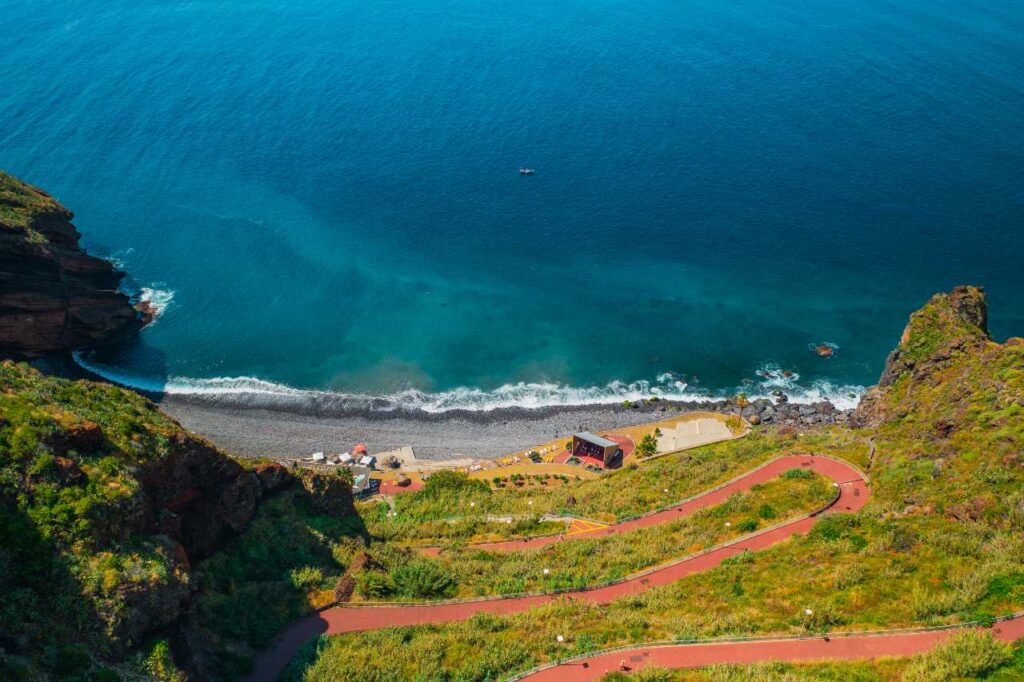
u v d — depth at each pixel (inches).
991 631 1461.6
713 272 4793.3
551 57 7618.1
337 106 6619.1
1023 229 5017.2
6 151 5728.3
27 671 1079.0
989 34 7864.2
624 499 2645.2
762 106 6638.8
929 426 2394.2
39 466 1344.7
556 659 1531.7
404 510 2822.3
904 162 5757.9
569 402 3939.5
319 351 4227.4
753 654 1512.1
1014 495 1827.0
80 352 4094.5
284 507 2049.7
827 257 4874.5
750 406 3855.8
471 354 4232.3
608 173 5753.0
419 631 1659.7
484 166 5836.6
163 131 6141.7
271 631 1612.9
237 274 4739.2
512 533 2433.6
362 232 5113.2
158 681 1229.7
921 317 2908.5
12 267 3649.1
